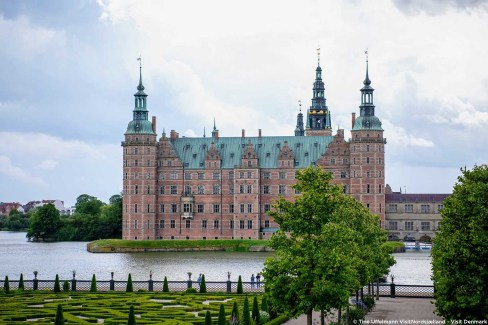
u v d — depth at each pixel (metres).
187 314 82.00
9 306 87.31
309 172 73.31
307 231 70.81
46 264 178.62
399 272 151.75
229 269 159.38
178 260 189.00
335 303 68.94
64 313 82.81
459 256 65.50
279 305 70.88
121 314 82.38
